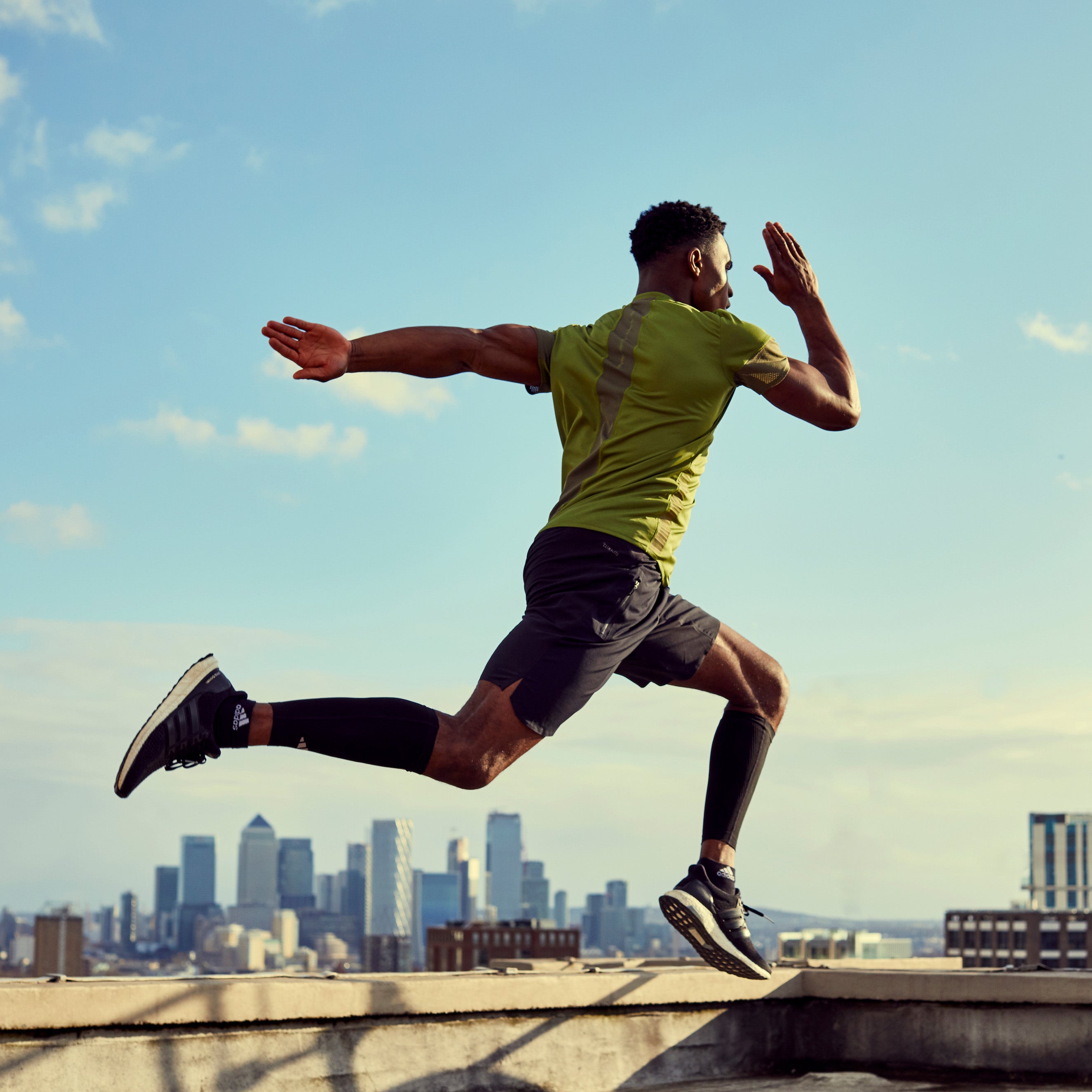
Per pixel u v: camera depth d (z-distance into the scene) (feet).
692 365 10.66
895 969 15.23
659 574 10.71
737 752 12.04
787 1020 14.73
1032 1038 13.17
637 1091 13.15
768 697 12.11
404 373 11.06
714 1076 13.85
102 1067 9.73
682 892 11.62
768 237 11.69
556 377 11.24
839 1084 13.41
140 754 9.33
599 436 10.87
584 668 10.19
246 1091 10.48
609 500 10.58
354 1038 11.26
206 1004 10.27
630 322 10.98
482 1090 12.00
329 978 11.40
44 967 386.52
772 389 10.87
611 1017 13.15
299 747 9.57
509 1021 12.33
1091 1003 12.84
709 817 12.04
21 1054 9.36
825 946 213.05
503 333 11.37
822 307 11.66
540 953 408.05
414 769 9.77
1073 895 545.44
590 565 10.42
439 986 11.78
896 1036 14.05
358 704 9.66
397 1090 11.43
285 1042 10.82
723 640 11.79
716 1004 14.03
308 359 10.46
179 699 9.45
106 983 10.03
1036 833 563.48
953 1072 13.58
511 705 9.95
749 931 11.91
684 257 11.52
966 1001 13.61
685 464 10.77
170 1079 10.07
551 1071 12.56
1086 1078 12.84
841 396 11.15
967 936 393.29
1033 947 378.94
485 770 9.90
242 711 9.45
